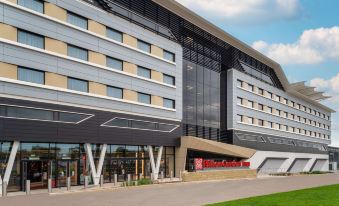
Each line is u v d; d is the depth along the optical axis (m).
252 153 52.03
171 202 19.08
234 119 55.34
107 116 34.44
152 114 39.97
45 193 23.95
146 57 39.81
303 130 83.50
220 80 55.22
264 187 28.72
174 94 43.56
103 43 34.62
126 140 36.34
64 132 30.08
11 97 26.41
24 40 27.83
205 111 51.19
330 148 109.44
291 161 75.06
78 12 32.31
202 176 36.72
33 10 28.50
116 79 35.78
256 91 62.94
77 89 31.92
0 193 25.08
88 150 32.28
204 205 16.92
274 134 67.81
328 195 21.56
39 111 28.41
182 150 43.31
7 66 26.34
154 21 42.53
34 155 28.09
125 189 26.38
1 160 25.80
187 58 48.72
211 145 44.81
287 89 74.44
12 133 26.25
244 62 61.00
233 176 41.75
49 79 29.30
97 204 18.05
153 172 39.56
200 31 51.50
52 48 29.70
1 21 26.09
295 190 25.23
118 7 37.62
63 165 30.27
